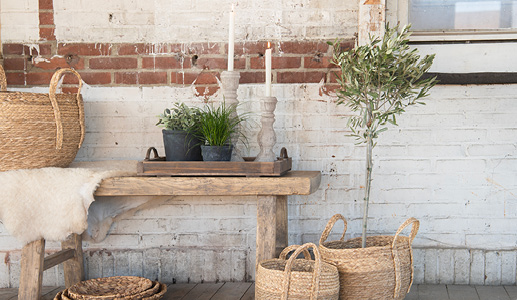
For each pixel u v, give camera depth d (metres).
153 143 2.69
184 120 2.24
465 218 2.64
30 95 2.22
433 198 2.64
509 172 2.61
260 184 2.14
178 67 2.66
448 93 2.61
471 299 2.41
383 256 2.10
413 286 2.61
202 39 2.65
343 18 2.61
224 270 2.71
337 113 2.64
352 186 2.66
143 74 2.67
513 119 2.59
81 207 2.14
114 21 2.65
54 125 2.28
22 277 2.21
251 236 2.70
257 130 2.66
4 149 2.18
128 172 2.29
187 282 2.71
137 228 2.71
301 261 2.18
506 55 2.62
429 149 2.63
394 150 2.64
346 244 2.38
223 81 2.32
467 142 2.62
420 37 2.65
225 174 2.16
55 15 2.65
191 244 2.71
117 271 2.71
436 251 2.64
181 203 2.70
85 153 2.70
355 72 2.12
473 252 2.63
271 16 2.63
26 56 2.67
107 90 2.68
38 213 2.14
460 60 2.63
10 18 2.66
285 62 2.64
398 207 2.65
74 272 2.57
